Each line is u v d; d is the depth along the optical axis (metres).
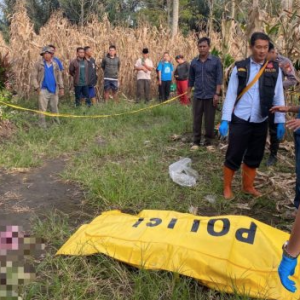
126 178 4.85
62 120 8.53
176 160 5.96
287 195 4.37
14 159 5.75
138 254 3.00
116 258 3.04
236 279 2.69
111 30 13.92
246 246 2.87
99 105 10.77
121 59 13.36
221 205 4.34
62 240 3.46
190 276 2.79
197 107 6.64
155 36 14.77
